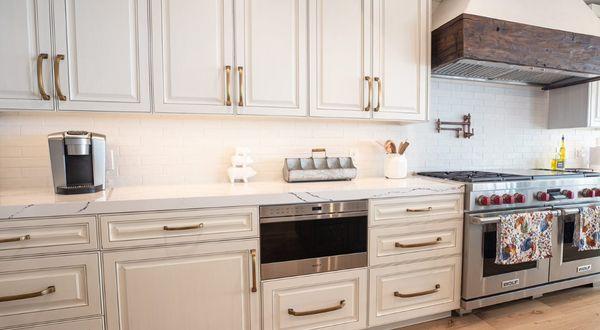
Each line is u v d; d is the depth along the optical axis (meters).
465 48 1.82
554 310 2.02
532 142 2.83
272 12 1.70
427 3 2.02
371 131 2.33
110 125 1.79
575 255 2.17
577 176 2.13
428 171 2.50
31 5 1.37
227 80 1.63
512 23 1.92
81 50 1.44
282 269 1.52
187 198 1.36
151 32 1.53
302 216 1.54
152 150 1.86
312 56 1.79
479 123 2.64
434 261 1.81
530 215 1.90
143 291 1.34
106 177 1.72
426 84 2.04
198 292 1.40
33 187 1.67
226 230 1.42
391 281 1.73
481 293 1.90
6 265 1.18
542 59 2.00
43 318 1.24
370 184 1.86
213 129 1.97
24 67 1.38
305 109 1.79
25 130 1.66
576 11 2.14
